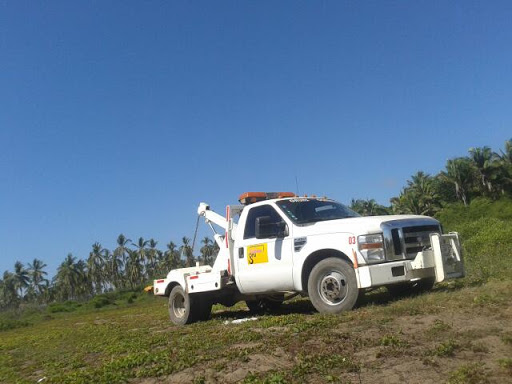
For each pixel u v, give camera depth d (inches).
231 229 405.4
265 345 246.4
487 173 2368.4
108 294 2305.6
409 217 340.5
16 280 3654.0
